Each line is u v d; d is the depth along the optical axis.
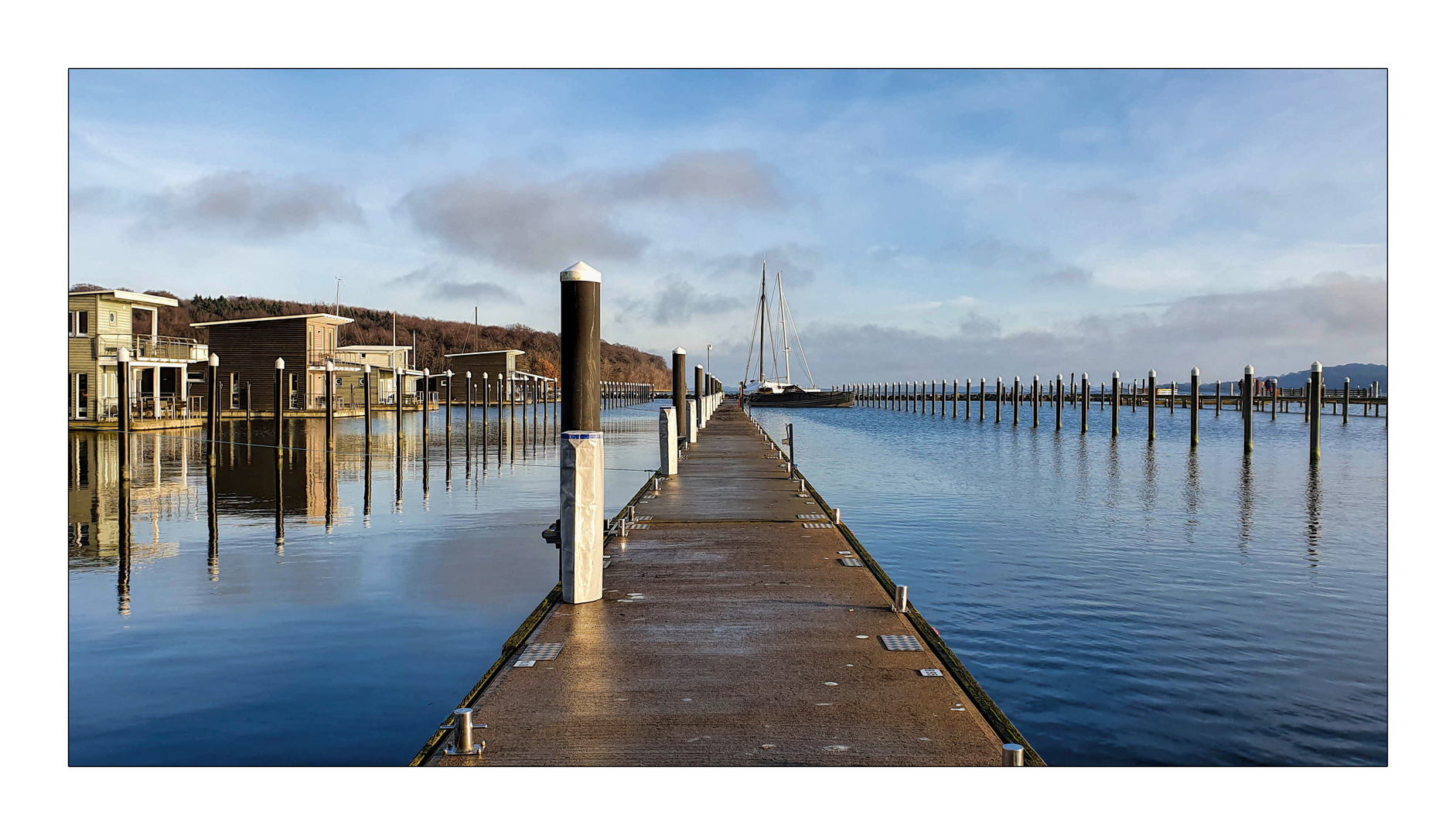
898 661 6.18
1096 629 9.65
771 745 4.80
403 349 72.06
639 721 5.12
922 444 43.84
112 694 7.14
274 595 10.49
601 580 7.92
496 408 88.06
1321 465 31.70
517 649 6.46
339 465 27.70
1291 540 15.45
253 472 25.31
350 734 6.37
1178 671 8.34
